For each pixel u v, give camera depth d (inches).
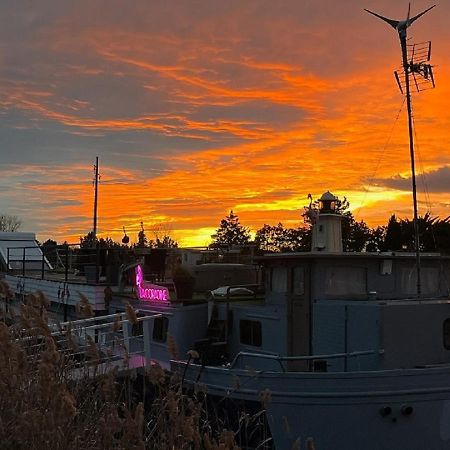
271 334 413.4
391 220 1439.5
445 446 336.5
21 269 885.2
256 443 343.3
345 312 369.7
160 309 475.5
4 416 135.7
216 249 661.3
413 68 489.7
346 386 329.1
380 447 328.5
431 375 333.1
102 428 141.3
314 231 498.6
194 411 164.9
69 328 168.2
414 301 375.6
